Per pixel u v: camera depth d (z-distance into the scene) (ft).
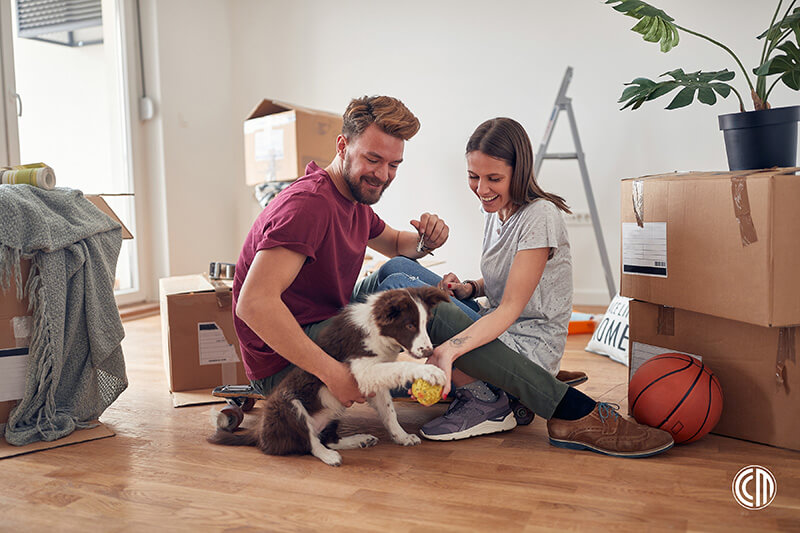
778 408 5.76
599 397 7.46
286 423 5.57
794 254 5.40
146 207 15.02
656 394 5.74
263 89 16.57
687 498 4.77
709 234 5.84
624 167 13.61
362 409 7.19
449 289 6.79
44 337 6.04
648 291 6.53
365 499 4.83
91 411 6.57
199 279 8.76
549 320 6.39
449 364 5.31
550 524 4.40
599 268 13.97
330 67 15.89
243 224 17.06
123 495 4.95
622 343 9.08
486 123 6.16
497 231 6.52
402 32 15.20
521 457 5.63
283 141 12.40
